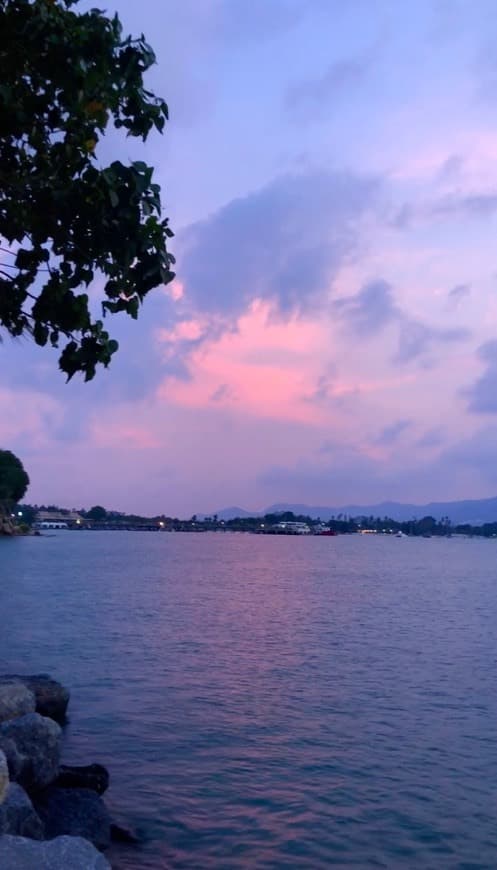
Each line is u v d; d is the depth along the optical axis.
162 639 35.19
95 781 14.12
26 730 13.37
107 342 7.75
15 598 53.44
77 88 7.34
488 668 29.31
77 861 8.21
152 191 7.27
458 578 95.69
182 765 16.69
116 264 7.43
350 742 18.69
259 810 14.24
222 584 72.81
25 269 7.88
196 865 11.99
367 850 12.72
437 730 19.95
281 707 22.16
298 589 69.25
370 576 94.31
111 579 75.00
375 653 32.59
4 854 8.19
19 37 7.21
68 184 7.46
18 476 197.25
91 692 23.66
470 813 14.34
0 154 7.99
